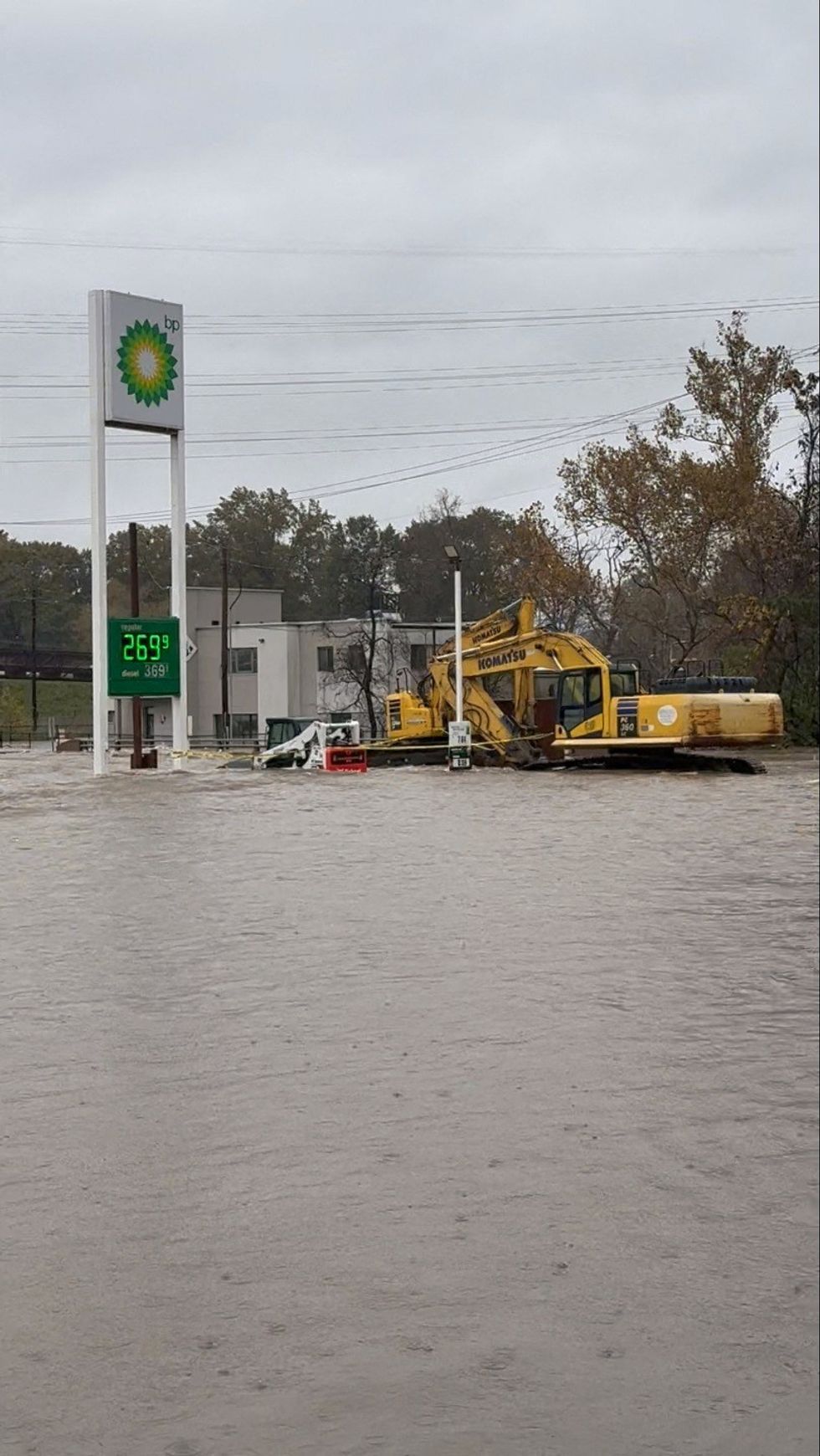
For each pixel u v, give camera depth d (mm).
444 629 91375
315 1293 6309
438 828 24328
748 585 65250
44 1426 5375
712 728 40062
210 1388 5609
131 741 86188
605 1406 5438
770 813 26844
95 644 43219
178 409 44750
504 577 80875
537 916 15078
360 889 17266
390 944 13680
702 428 64438
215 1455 5195
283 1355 5832
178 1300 6281
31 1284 6465
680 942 13523
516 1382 5602
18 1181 7648
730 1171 7543
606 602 69375
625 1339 5883
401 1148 7973
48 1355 5875
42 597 139125
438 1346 5867
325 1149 7996
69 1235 6949
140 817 27562
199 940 14180
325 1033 10398
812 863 19234
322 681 90750
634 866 19016
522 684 45469
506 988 11664
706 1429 5293
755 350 63344
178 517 45125
